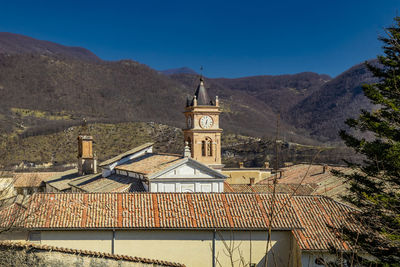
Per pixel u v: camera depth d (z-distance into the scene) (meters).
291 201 28.92
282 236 26.53
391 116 24.44
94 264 22.03
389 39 23.50
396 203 22.45
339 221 27.22
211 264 25.94
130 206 26.92
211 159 45.94
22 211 25.66
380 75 25.28
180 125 128.50
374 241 22.75
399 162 21.66
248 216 26.66
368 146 24.08
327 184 41.88
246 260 26.17
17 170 33.44
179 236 25.84
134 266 22.27
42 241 24.78
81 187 44.31
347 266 22.42
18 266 21.81
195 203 27.62
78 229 24.77
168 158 39.47
